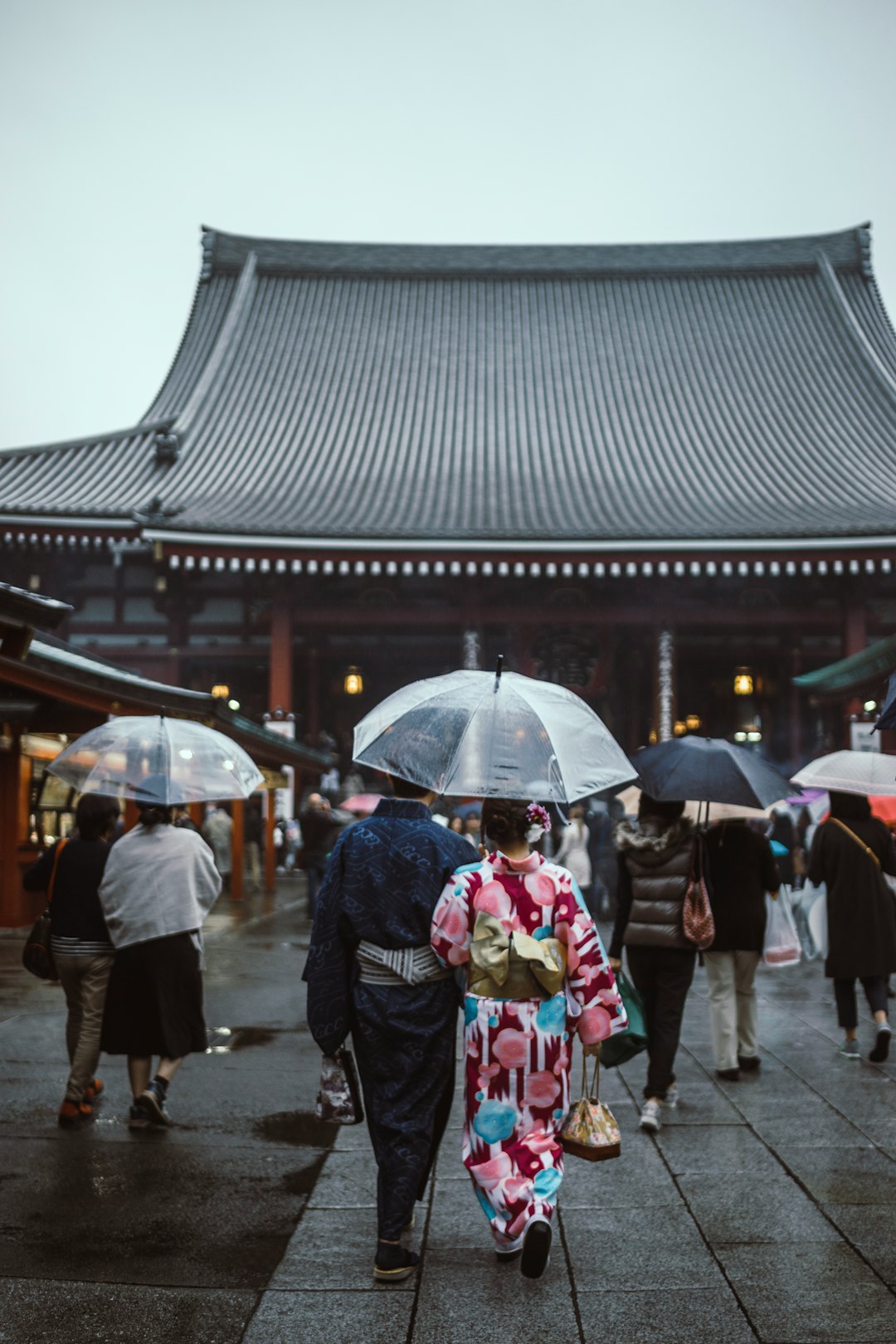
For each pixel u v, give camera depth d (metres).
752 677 35.38
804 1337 4.13
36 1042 8.77
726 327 50.06
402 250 53.19
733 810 7.83
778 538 34.84
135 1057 6.67
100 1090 7.33
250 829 29.98
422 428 44.81
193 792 6.87
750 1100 7.36
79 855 6.84
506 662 39.59
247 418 45.03
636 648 41.88
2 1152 6.20
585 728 5.32
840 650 39.28
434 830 4.84
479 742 4.96
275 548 34.81
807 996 11.54
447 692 5.29
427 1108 4.66
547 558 35.69
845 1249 4.93
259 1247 4.96
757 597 38.62
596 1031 4.62
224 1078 7.92
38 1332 4.14
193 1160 6.09
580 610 37.94
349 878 4.75
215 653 38.09
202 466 41.28
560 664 38.88
